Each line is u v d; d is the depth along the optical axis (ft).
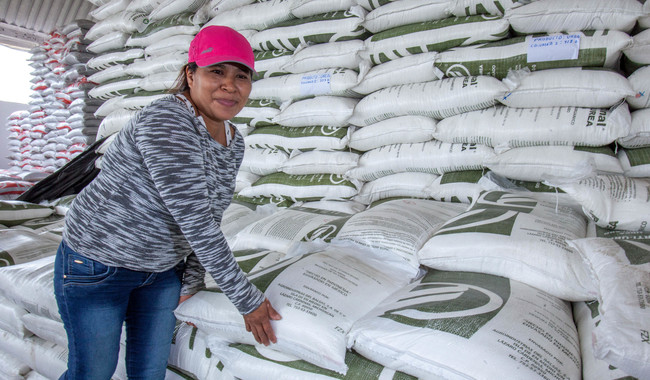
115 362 3.61
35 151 14.52
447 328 3.16
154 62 8.92
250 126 7.79
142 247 3.30
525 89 5.16
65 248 3.35
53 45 13.17
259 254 5.18
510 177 5.46
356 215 5.54
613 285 3.02
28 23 15.99
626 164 4.88
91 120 12.17
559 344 3.13
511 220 4.34
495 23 5.37
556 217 4.47
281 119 7.08
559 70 5.09
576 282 3.66
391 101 6.11
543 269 3.80
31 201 9.43
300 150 7.20
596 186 4.31
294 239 5.45
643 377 2.49
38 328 5.20
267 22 7.31
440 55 5.78
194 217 3.00
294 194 7.06
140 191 3.16
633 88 4.74
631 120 4.80
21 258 6.02
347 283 4.00
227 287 3.21
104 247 3.24
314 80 6.66
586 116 4.91
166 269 3.68
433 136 5.97
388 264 4.62
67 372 3.60
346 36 6.51
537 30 5.21
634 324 2.60
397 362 3.19
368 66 6.46
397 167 6.35
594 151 4.94
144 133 2.95
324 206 6.66
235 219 6.64
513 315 3.27
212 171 3.33
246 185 7.78
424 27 5.90
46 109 13.78
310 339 3.43
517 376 2.78
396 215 5.20
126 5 9.90
